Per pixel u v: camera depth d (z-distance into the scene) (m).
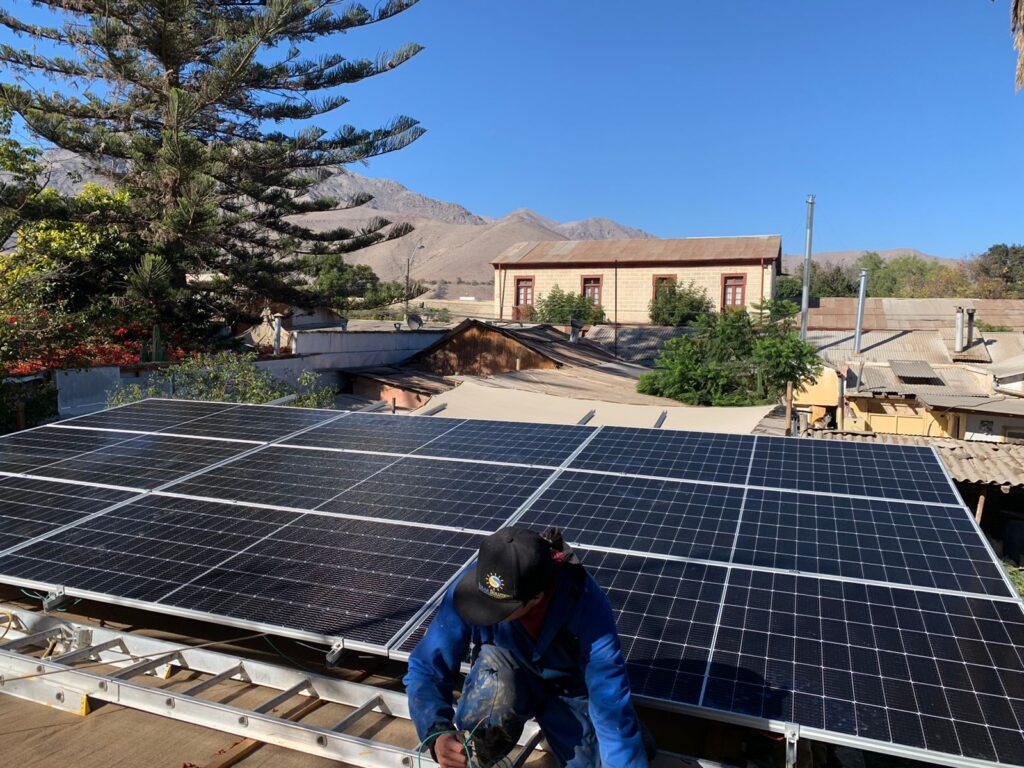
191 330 21.52
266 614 3.21
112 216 19.59
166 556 3.83
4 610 3.69
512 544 2.04
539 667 2.26
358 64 21.70
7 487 5.01
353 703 2.96
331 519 4.17
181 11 18.91
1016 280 71.81
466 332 24.23
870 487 4.29
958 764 2.22
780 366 20.66
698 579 3.33
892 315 37.47
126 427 6.42
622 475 4.66
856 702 2.49
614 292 43.41
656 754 2.45
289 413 6.71
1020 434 21.12
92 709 3.14
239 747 2.82
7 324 14.51
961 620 2.95
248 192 22.03
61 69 20.88
